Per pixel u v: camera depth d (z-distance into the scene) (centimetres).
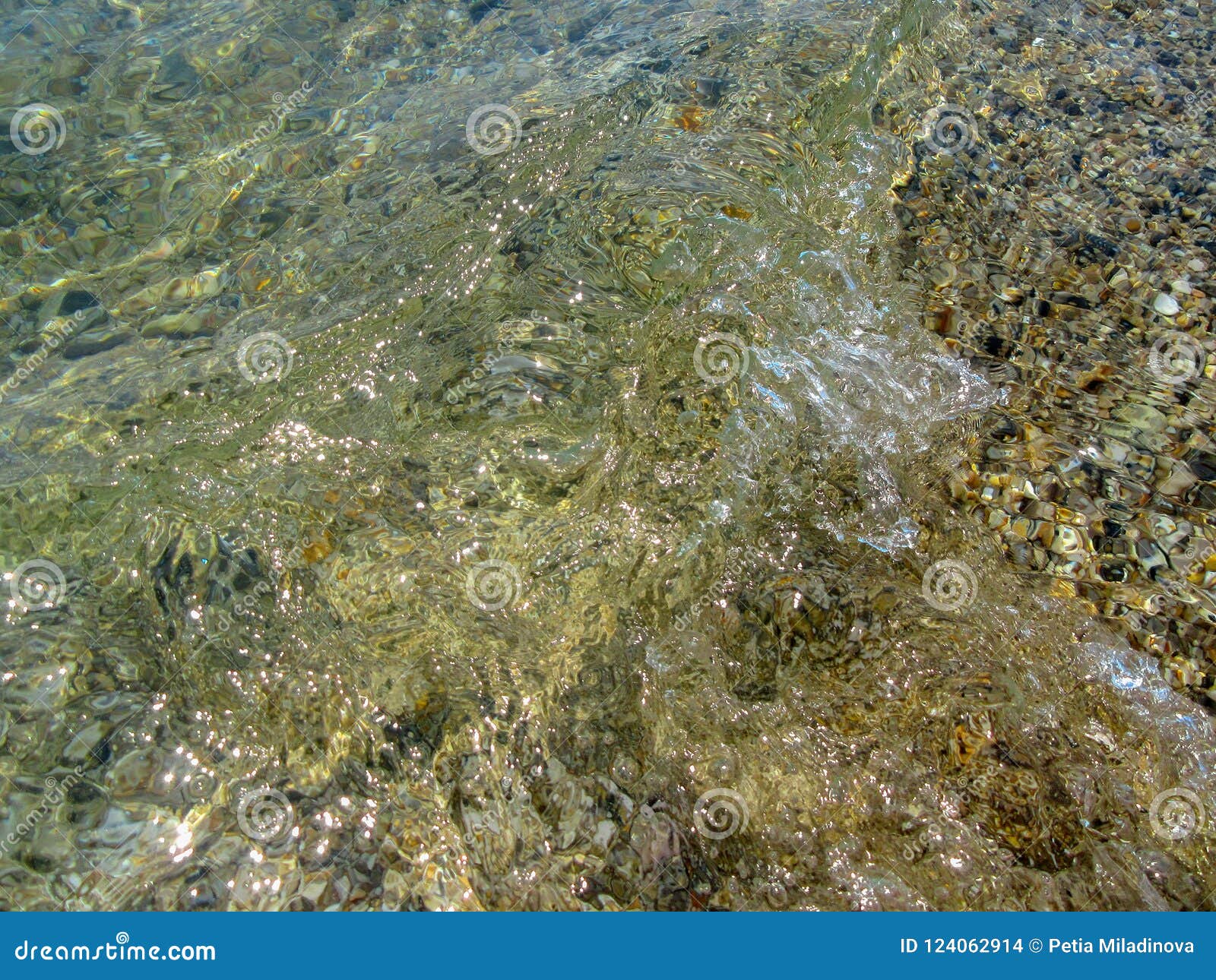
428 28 111
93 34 108
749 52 103
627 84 99
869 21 108
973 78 110
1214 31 120
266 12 112
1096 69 113
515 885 58
